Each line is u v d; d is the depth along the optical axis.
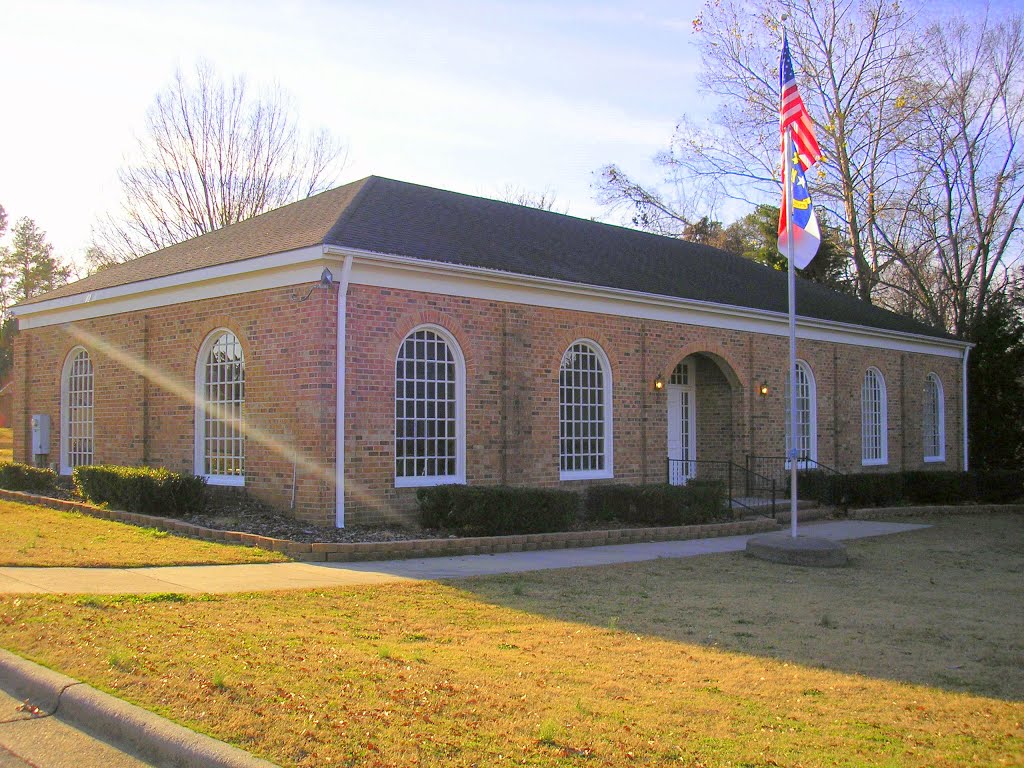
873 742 5.41
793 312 14.28
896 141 33.50
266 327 14.60
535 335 16.86
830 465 24.08
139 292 17.19
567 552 13.34
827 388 24.14
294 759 4.71
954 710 6.20
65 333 19.69
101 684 5.86
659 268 21.61
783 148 14.53
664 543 14.80
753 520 17.34
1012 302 31.12
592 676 6.57
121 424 17.88
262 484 14.64
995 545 16.28
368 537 12.98
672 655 7.37
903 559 14.13
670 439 21.47
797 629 8.62
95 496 15.48
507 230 19.05
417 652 7.01
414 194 18.72
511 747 4.96
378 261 14.12
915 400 27.62
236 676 6.03
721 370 21.67
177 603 8.47
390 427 14.38
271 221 18.03
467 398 15.65
